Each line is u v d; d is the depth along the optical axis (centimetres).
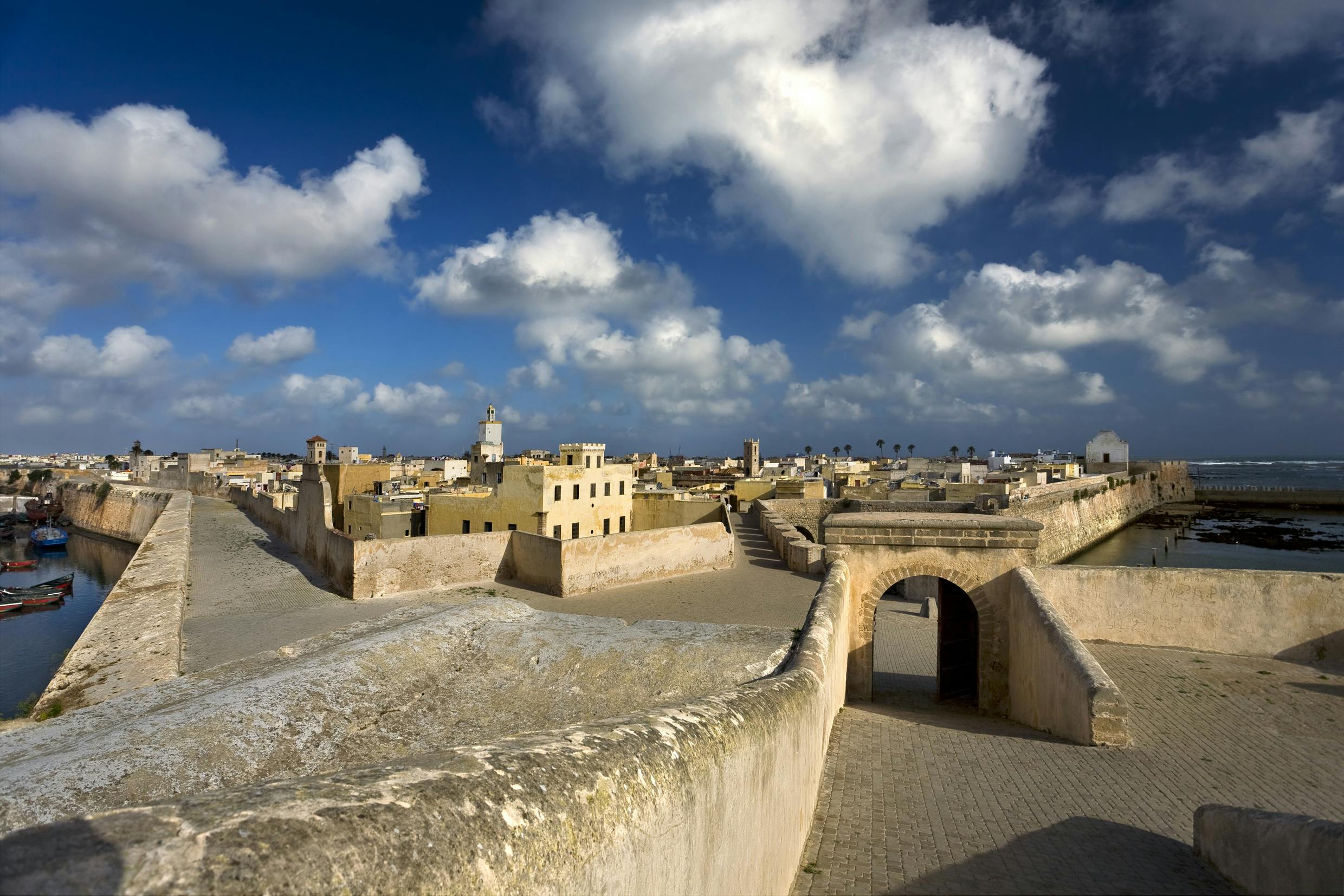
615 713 910
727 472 8681
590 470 4059
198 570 3828
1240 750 1088
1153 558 7294
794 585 2842
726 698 595
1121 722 1112
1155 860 730
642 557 2966
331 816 254
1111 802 895
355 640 1020
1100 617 1730
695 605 2506
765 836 585
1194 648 1680
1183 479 14150
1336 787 945
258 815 248
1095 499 8881
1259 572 1659
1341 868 506
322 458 6662
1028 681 1412
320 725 746
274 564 3953
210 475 9888
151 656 2066
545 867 293
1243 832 658
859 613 1634
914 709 1568
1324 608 1602
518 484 3750
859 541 1644
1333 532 9456
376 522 4041
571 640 1075
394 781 291
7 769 593
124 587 3206
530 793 313
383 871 244
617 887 337
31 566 7106
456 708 881
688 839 417
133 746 629
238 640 2358
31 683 3428
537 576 2912
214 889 211
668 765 407
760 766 572
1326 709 1286
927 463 11438
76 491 11112
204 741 653
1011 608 1552
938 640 1670
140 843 224
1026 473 8188
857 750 1112
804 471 10600
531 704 912
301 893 223
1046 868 711
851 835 798
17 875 200
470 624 1108
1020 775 995
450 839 268
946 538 1606
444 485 6600
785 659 1104
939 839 784
